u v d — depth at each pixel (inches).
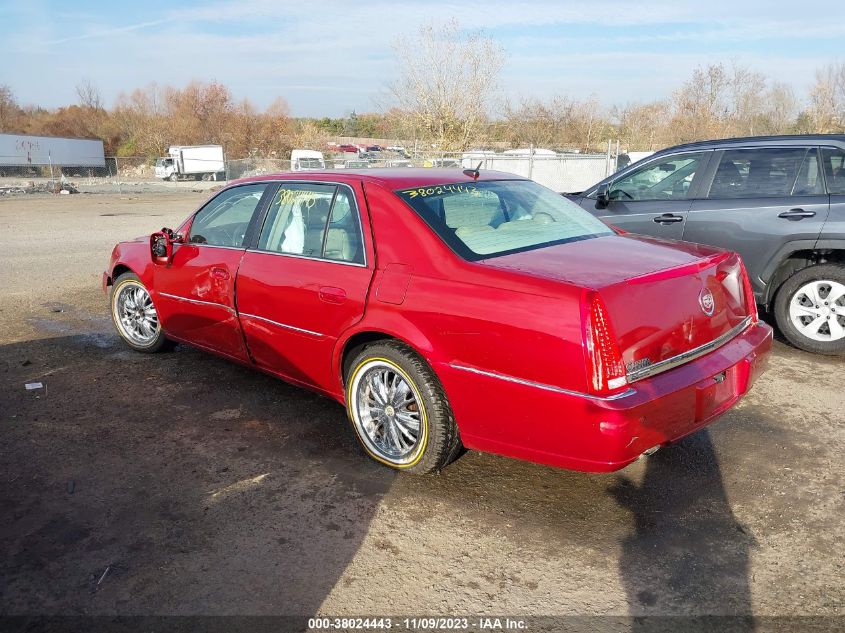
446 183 166.4
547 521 135.0
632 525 132.7
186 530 133.7
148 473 155.9
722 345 143.3
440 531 132.4
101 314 299.7
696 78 1572.3
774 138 232.7
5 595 116.3
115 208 938.7
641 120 1579.7
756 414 179.9
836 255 226.2
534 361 124.8
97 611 112.3
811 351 227.5
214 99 2498.8
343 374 163.5
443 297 137.4
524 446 131.2
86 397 200.5
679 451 161.0
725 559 121.8
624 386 122.0
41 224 706.8
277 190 182.9
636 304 124.7
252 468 157.8
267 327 178.2
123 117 2805.1
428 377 142.9
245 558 125.1
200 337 206.4
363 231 156.6
